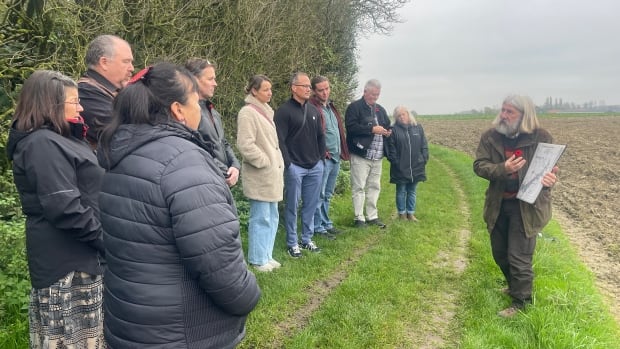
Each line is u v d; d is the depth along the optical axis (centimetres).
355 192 726
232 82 720
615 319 453
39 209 247
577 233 801
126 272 191
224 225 189
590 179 1332
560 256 593
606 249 710
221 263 187
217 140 420
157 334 192
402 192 781
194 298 196
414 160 766
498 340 378
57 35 466
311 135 568
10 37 434
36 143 241
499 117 419
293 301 446
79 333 261
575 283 491
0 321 333
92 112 294
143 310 189
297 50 894
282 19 832
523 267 422
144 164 188
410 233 694
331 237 656
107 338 207
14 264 349
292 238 573
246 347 362
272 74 829
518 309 427
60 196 240
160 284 189
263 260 513
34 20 447
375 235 689
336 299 448
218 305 199
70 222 245
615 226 834
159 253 188
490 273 533
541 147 398
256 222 511
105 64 304
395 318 418
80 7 460
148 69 207
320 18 1050
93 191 263
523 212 412
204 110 418
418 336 394
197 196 185
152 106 200
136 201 187
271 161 500
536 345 373
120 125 201
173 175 185
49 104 247
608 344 371
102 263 271
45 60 450
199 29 636
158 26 547
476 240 661
